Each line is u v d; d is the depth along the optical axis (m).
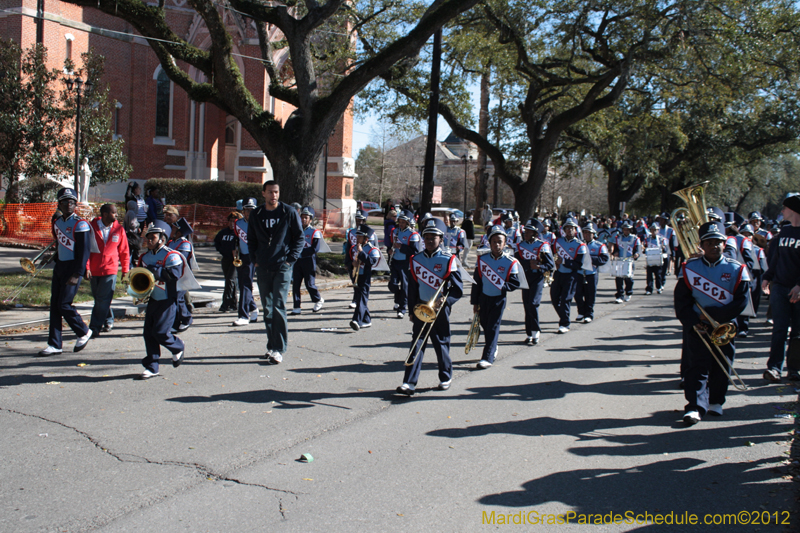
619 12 22.75
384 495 4.44
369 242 10.66
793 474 4.88
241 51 31.48
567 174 41.41
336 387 7.13
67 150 22.41
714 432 5.89
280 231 7.95
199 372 7.57
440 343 7.09
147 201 15.73
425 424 5.97
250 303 10.73
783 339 7.66
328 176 36.75
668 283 19.88
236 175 34.25
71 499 4.24
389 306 13.44
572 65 25.38
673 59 22.36
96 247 8.25
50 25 29.31
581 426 6.02
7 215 19.16
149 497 4.30
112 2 13.50
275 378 7.41
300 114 15.77
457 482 4.68
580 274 11.95
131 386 6.88
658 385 7.57
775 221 18.16
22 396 6.41
